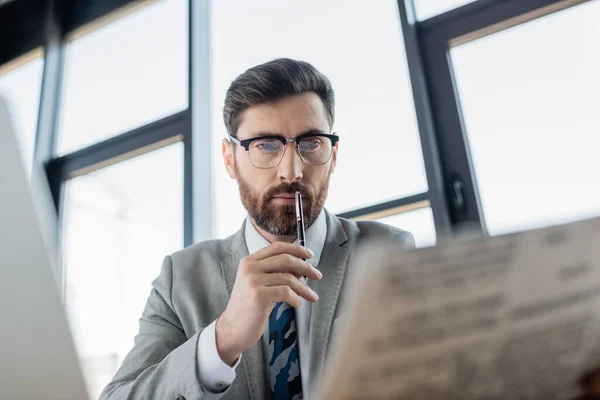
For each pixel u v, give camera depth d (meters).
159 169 2.50
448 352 0.34
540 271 0.35
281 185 1.09
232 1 2.55
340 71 2.08
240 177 1.16
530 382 0.41
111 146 2.70
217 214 2.29
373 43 2.07
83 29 3.14
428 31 2.04
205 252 1.21
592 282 0.37
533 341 0.37
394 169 1.88
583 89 1.69
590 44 1.73
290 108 1.12
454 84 1.94
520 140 1.76
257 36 2.38
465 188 1.78
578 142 1.65
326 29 2.19
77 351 0.43
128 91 2.78
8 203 0.41
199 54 2.55
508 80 1.85
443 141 1.88
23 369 0.40
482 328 0.34
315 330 0.98
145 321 1.10
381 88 2.00
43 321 0.41
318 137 1.12
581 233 0.35
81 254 2.57
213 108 2.50
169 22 2.79
